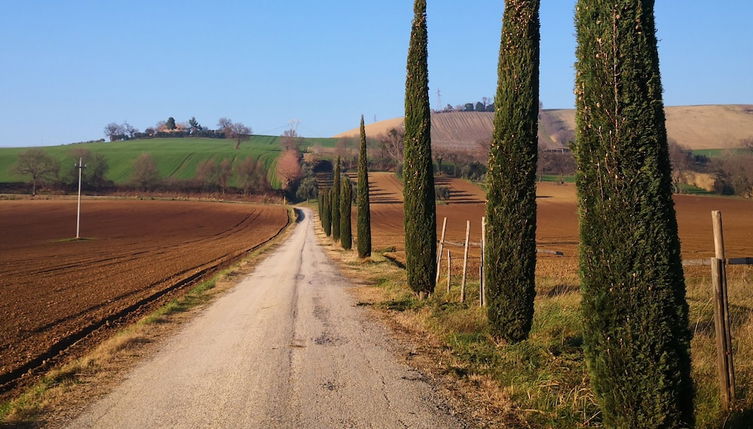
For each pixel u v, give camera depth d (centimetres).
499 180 921
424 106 1504
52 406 671
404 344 976
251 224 8294
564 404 608
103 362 897
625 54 496
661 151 492
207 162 13700
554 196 10119
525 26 910
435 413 612
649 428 480
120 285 2231
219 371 813
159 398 687
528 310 909
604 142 502
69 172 11975
